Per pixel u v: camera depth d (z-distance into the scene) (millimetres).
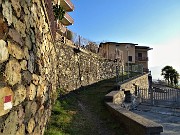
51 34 9586
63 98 12867
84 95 15406
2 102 3006
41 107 6047
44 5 7125
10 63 3363
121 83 18391
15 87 3572
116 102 13875
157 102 19984
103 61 24031
